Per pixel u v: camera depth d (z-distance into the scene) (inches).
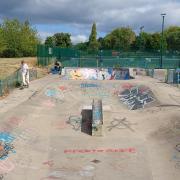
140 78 1253.1
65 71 1342.3
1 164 469.7
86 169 480.1
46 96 882.8
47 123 685.3
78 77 1344.7
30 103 781.9
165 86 1024.2
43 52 1565.0
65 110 791.1
